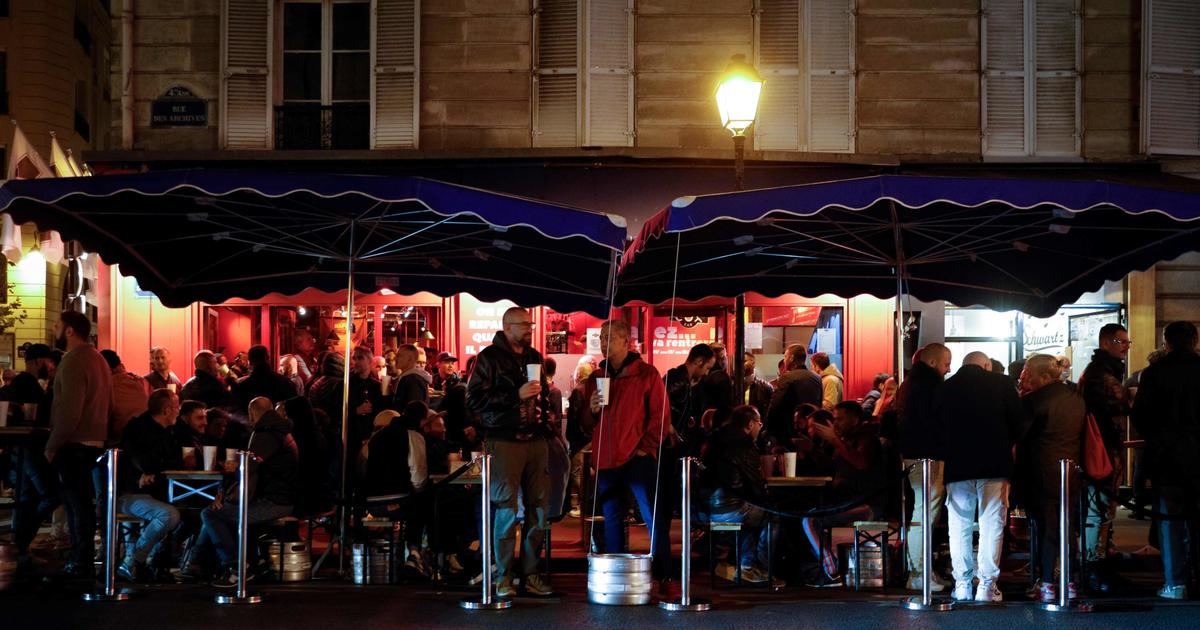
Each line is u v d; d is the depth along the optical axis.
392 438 10.01
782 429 12.96
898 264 10.66
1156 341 17.06
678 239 9.43
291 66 17.77
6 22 33.94
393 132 17.45
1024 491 9.30
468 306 17.47
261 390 12.59
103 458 9.05
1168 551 9.26
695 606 8.52
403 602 8.84
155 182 8.59
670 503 9.77
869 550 9.79
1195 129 17.45
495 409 8.84
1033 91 17.53
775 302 17.52
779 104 17.48
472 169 17.22
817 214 9.68
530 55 17.44
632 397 9.35
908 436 9.41
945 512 10.24
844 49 17.52
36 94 34.00
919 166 17.47
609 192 16.91
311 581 9.92
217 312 17.73
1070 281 11.72
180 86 17.56
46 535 12.93
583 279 11.95
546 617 8.27
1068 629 7.98
